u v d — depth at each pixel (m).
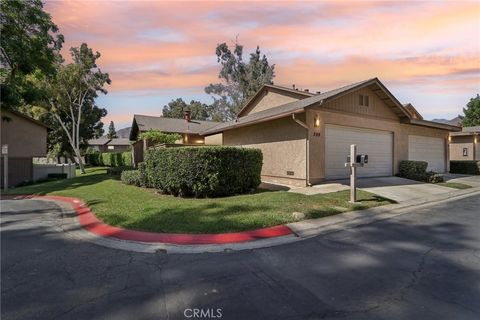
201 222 6.48
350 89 12.87
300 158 12.63
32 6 16.34
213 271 4.16
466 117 42.69
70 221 7.55
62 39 21.38
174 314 3.01
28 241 5.74
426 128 18.22
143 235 5.85
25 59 16.61
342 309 3.09
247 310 3.08
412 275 3.97
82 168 28.02
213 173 9.52
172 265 4.41
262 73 40.78
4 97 14.70
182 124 32.34
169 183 10.01
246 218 6.73
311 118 12.32
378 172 15.05
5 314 3.02
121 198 9.81
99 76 28.03
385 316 2.95
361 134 14.36
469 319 2.89
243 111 21.75
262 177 15.12
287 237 5.82
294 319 2.90
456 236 5.88
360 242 5.49
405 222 7.07
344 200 9.09
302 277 3.92
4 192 13.66
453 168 21.11
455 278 3.88
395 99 14.83
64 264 4.46
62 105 28.34
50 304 3.22
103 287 3.65
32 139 21.27
